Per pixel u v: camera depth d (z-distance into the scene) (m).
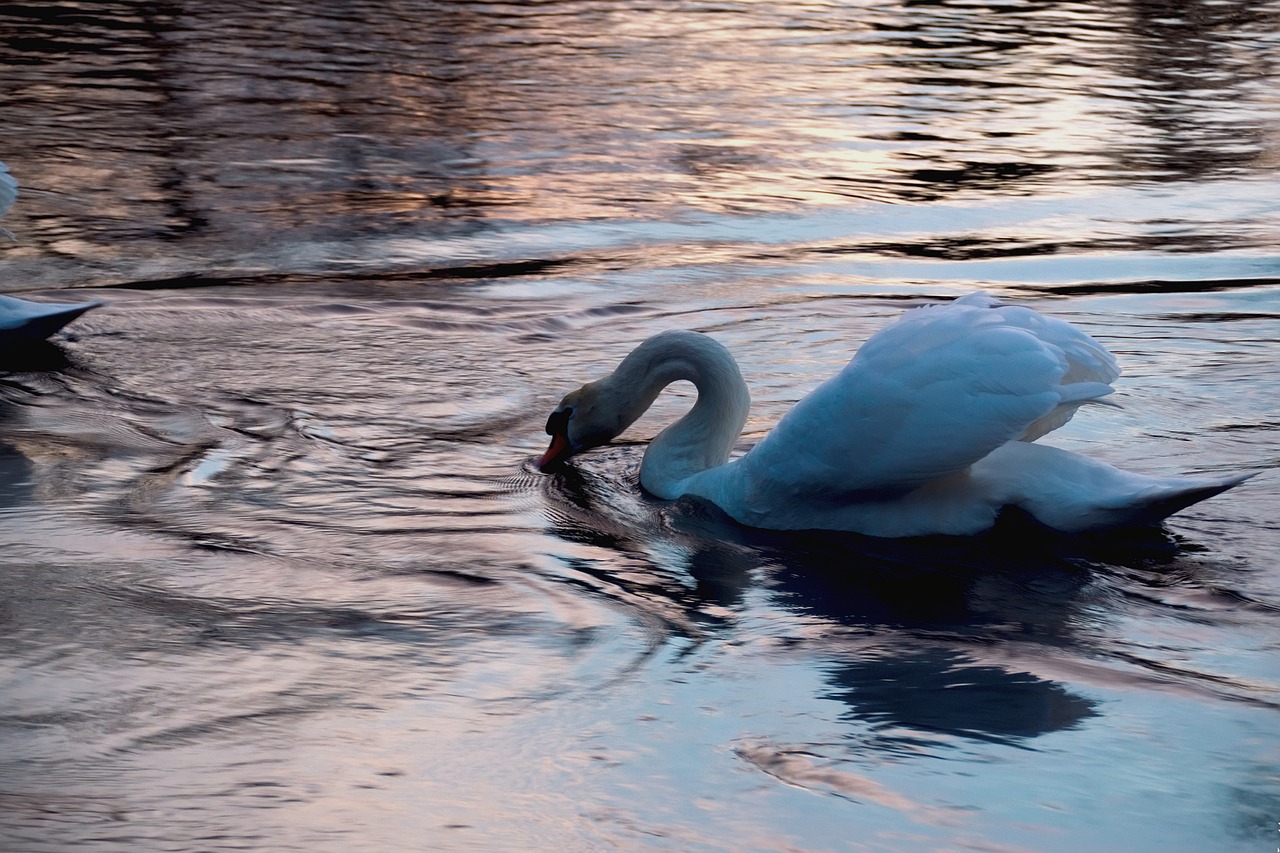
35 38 21.42
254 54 20.84
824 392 6.81
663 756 4.70
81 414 8.38
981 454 6.47
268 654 5.41
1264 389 8.83
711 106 18.42
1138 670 5.42
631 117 17.66
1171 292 11.11
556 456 7.75
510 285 11.37
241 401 8.66
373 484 7.43
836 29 25.08
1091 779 4.54
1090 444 7.89
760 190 14.54
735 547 6.73
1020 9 28.03
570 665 5.40
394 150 15.78
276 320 10.34
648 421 8.67
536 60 21.19
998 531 6.72
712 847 4.15
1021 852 4.12
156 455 7.74
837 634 5.75
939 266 11.99
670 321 10.49
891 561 6.54
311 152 15.60
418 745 4.75
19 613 5.72
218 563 6.30
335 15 24.39
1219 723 4.96
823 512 6.91
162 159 15.12
